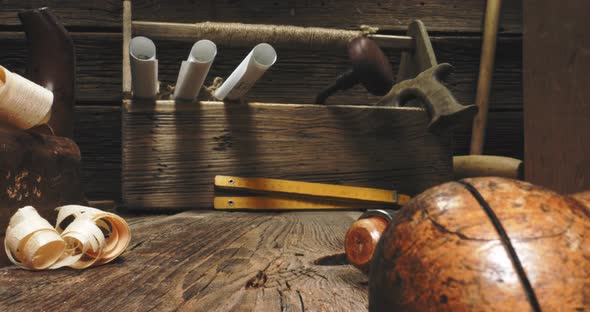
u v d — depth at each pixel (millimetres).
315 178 1032
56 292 439
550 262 221
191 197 995
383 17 1296
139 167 983
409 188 1062
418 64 1161
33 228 531
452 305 223
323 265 543
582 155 656
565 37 677
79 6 1229
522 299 215
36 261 529
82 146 1225
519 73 1312
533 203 242
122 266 546
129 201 979
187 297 415
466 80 1304
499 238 229
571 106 670
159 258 588
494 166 1100
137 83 959
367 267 418
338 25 1290
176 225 808
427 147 1071
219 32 1090
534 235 228
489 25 1261
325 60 1294
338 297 411
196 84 967
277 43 1119
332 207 1031
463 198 251
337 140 1041
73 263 526
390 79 1020
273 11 1277
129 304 396
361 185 1046
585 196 273
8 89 611
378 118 1055
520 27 1311
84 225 550
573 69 667
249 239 688
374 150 1053
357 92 1298
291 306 384
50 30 810
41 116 636
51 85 805
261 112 1017
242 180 999
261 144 1017
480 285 220
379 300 257
